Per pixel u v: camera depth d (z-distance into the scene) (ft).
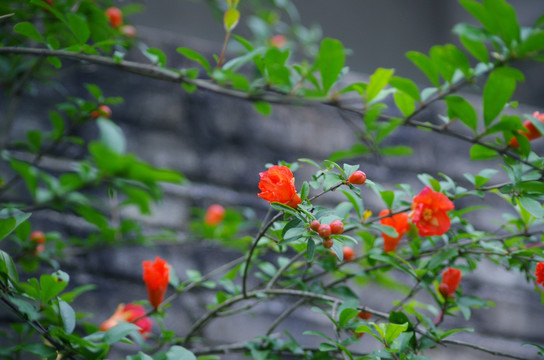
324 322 8.29
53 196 5.62
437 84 4.48
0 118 7.64
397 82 4.46
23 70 6.15
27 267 5.88
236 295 5.29
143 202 6.06
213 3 8.50
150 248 8.00
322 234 3.36
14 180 6.09
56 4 5.14
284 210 3.44
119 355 6.85
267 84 4.78
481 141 4.59
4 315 6.75
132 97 8.64
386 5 15.31
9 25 5.84
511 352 8.93
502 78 4.00
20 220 3.70
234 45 8.94
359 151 4.88
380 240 5.22
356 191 3.63
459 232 5.04
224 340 7.73
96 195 7.91
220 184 8.91
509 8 3.64
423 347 4.15
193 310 7.84
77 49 4.42
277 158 9.30
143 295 7.81
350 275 5.11
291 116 9.48
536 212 3.99
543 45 3.71
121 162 4.88
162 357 3.78
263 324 8.02
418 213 3.96
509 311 9.21
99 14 5.44
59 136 6.17
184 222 8.48
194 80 4.76
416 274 4.63
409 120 4.59
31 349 3.77
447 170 9.98
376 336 3.76
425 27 15.65
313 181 3.78
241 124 9.21
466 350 8.68
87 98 8.33
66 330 3.82
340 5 14.76
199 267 8.21
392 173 9.68
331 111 9.69
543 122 4.16
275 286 5.62
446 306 4.70
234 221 7.79
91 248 7.01
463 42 4.07
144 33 8.89
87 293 7.46
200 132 8.95
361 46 14.98
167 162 8.63
